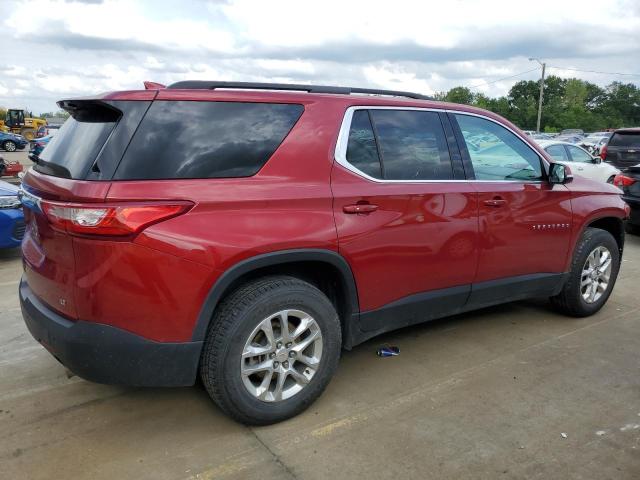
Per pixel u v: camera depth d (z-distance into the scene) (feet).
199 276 8.67
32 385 11.41
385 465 8.83
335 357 10.39
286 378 10.04
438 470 8.73
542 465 8.89
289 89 10.59
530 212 13.46
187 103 9.20
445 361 12.73
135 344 8.56
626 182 27.09
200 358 9.28
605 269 15.80
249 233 9.05
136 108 8.80
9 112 154.10
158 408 10.55
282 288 9.53
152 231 8.31
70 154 9.14
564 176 13.92
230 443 9.39
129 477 8.47
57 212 8.41
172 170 8.71
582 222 14.75
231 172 9.21
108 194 8.16
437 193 11.59
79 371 8.73
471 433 9.75
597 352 13.35
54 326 8.81
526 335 14.39
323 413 10.38
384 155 11.12
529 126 325.42
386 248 10.83
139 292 8.38
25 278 10.77
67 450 9.16
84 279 8.34
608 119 359.05
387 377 11.88
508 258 13.21
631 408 10.71
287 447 9.29
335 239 9.99
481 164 12.81
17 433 9.63
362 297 10.79
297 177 9.80
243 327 9.12
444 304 12.33
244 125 9.54
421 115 11.98
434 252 11.67
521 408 10.64
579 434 9.78
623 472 8.75
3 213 20.98
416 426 9.96
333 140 10.35
